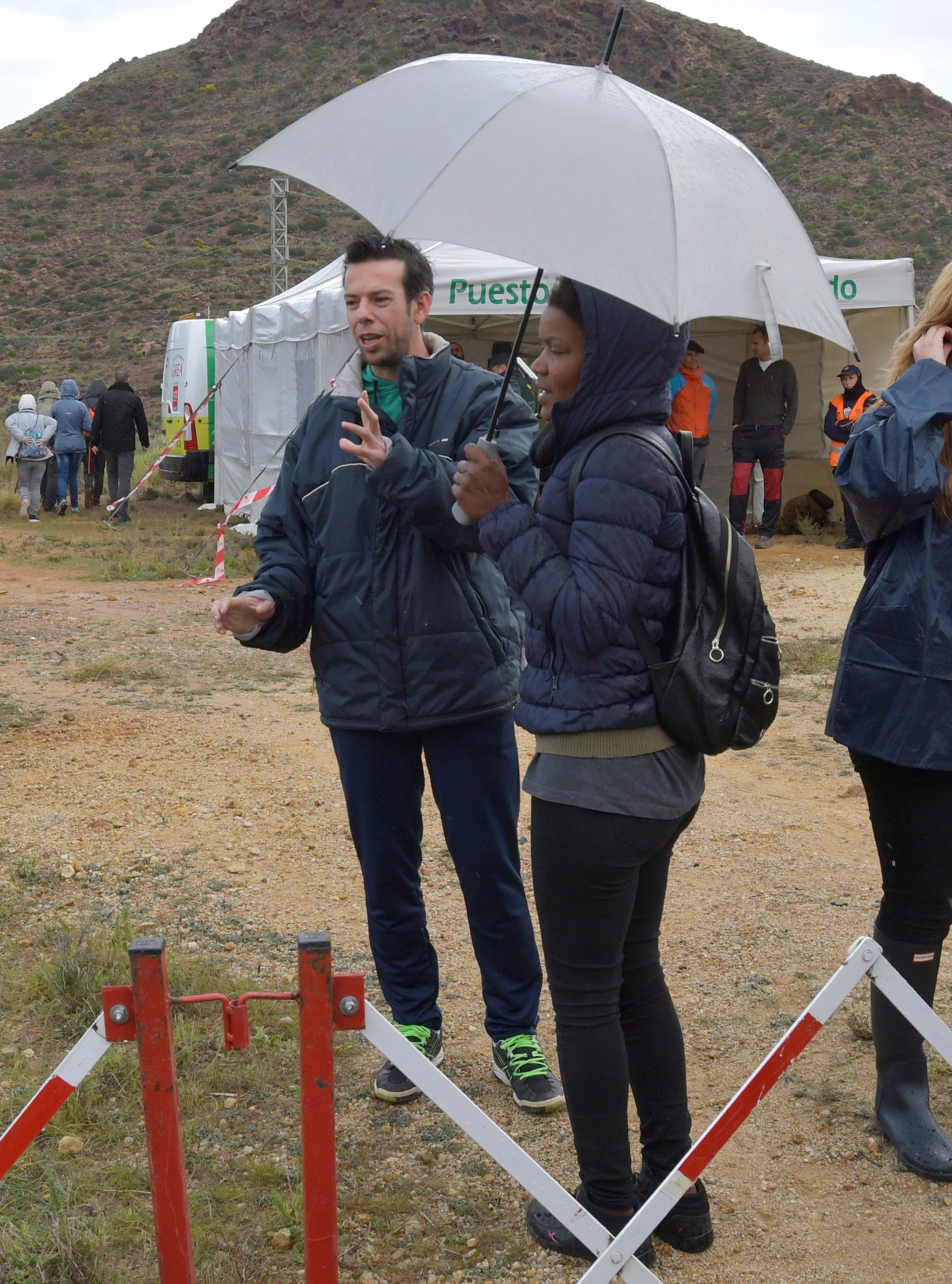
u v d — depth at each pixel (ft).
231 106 402.52
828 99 329.31
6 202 342.44
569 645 8.00
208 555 46.09
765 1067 7.59
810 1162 10.41
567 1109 10.30
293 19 442.91
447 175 7.43
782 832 18.20
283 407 51.31
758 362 43.73
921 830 9.86
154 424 160.25
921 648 9.48
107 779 20.29
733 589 8.23
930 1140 10.27
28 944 14.19
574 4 418.72
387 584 10.26
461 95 8.00
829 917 15.21
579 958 8.53
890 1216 9.71
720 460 50.60
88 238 313.94
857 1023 12.42
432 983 11.49
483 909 11.06
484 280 40.68
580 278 7.00
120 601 37.11
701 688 8.12
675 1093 9.17
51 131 388.37
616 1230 8.74
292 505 10.78
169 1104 6.82
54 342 247.29
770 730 23.58
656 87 363.76
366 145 8.20
